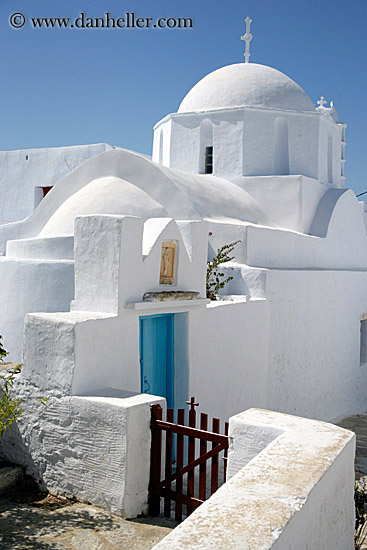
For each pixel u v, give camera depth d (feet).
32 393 17.31
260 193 37.96
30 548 13.23
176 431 15.16
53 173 51.01
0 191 53.26
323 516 9.55
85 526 14.49
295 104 41.14
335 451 10.62
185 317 21.20
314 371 33.73
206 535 6.97
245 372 25.63
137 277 18.63
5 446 18.22
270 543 6.85
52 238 26.73
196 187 32.32
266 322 27.66
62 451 16.51
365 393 41.47
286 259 33.88
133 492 15.21
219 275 28.55
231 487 8.61
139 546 13.51
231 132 39.17
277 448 10.58
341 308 37.47
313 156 40.06
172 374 21.27
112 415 15.29
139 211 28.73
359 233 44.78
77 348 16.25
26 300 24.71
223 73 42.73
